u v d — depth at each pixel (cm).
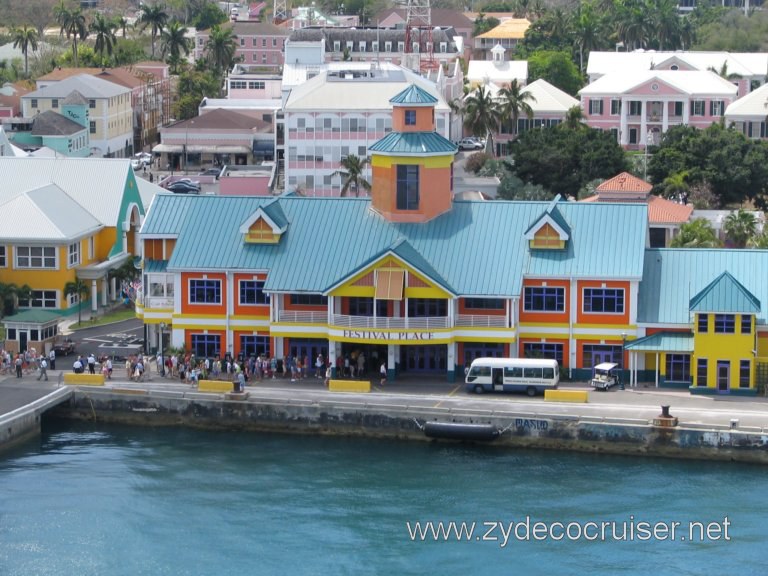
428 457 19988
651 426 19712
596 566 16850
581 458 19875
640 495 18625
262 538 17600
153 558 17112
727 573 16612
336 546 17375
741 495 18612
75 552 17225
